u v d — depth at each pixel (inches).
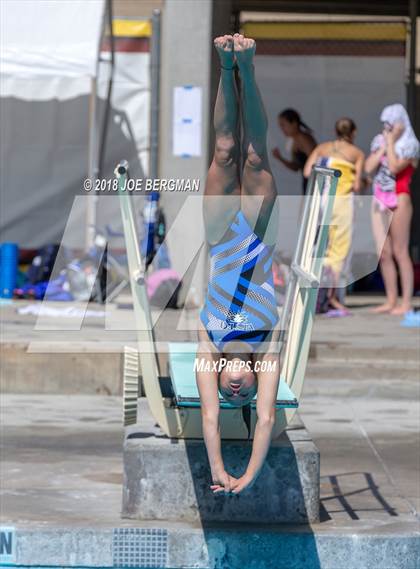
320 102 2253.9
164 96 1775.3
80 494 808.3
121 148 2041.1
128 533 691.4
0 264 1889.8
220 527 695.7
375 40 2240.4
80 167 2064.5
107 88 2023.9
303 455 709.9
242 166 647.8
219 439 650.2
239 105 637.9
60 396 1266.0
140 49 2020.2
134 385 729.6
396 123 1579.7
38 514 739.4
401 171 1616.6
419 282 2132.1
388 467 929.5
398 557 687.7
